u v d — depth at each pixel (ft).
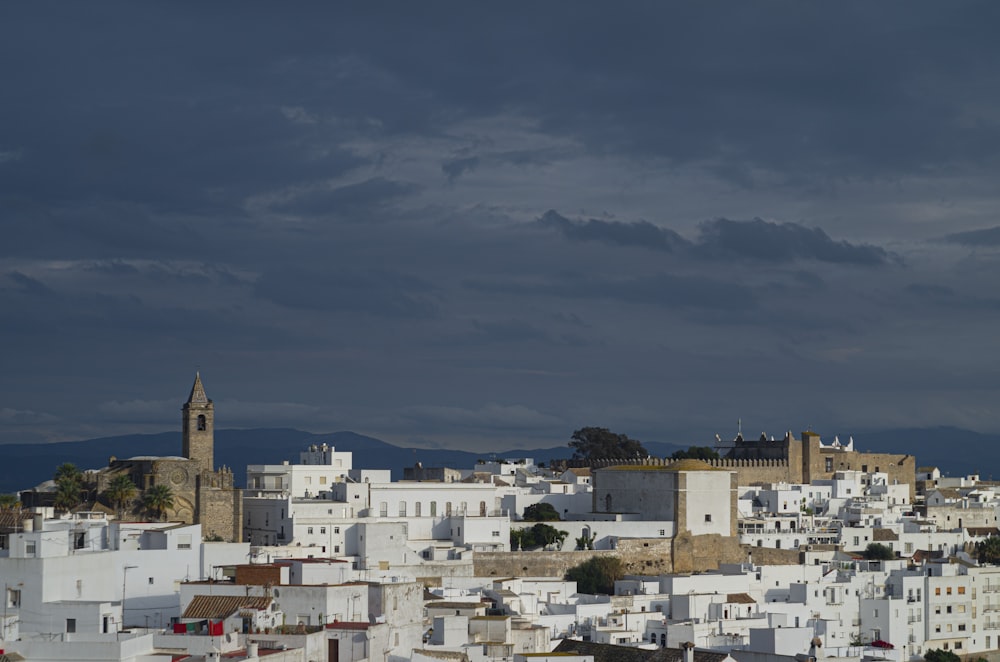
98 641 507.71
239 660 505.66
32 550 597.52
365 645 563.48
